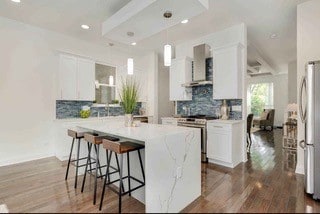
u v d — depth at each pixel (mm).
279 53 6008
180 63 4664
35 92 3943
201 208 2123
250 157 4074
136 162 2434
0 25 3498
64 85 4117
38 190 2514
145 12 2492
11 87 3637
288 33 4289
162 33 4242
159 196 1958
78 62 4348
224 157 3510
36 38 3945
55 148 4098
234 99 4031
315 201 2207
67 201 2246
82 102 4754
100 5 3062
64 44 4355
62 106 4402
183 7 2389
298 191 2453
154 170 1912
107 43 4926
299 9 3033
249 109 10211
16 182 2758
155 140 1924
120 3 2996
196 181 2396
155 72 5785
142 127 2719
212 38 4289
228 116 4031
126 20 2709
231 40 3957
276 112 9477
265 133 7375
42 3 3018
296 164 3400
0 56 3504
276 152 4453
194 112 4789
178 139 2199
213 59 4035
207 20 3615
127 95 2932
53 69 4199
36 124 3959
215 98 4008
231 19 3582
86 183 2764
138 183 2375
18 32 3711
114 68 5523
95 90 5031
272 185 2643
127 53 5707
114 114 5418
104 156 3002
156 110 5828
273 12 3312
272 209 2051
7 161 3572
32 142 3900
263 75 9844
